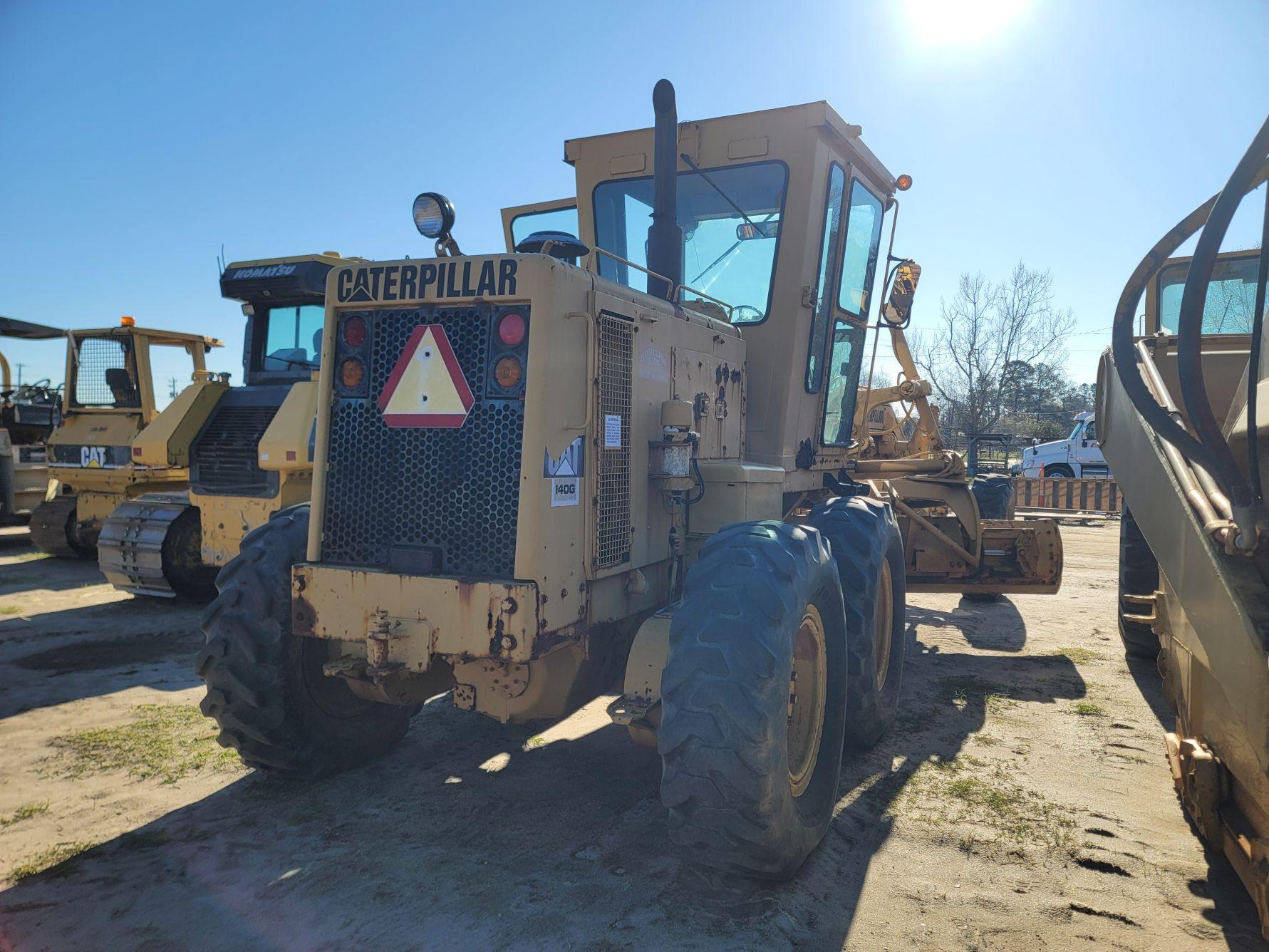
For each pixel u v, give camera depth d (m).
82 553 9.73
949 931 2.47
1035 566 5.84
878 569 3.59
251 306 7.98
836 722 3.08
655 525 3.31
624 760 3.79
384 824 3.14
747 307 4.31
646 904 2.58
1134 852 2.93
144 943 2.41
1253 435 1.84
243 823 3.15
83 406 9.42
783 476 3.78
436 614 2.67
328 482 2.96
